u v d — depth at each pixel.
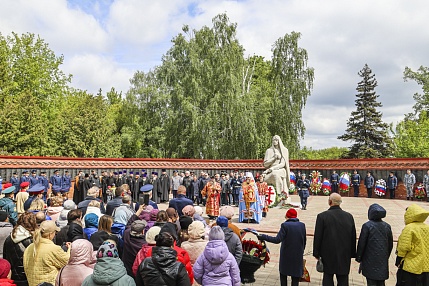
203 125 35.94
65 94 49.72
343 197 29.00
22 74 43.81
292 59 40.09
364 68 60.53
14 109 36.28
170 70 42.16
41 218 6.79
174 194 26.22
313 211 20.16
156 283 4.24
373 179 28.48
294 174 31.28
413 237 6.41
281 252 7.07
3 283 4.11
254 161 33.44
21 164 24.73
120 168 29.56
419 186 26.23
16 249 5.75
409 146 48.62
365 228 6.67
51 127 45.66
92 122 45.84
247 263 6.70
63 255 5.34
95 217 6.98
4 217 6.66
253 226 15.67
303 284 8.28
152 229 5.27
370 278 6.61
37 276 5.21
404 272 6.56
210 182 19.08
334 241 6.74
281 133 39.06
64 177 23.91
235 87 36.66
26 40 44.19
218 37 39.25
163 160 31.42
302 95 39.50
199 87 37.75
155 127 45.25
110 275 3.98
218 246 4.99
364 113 58.91
